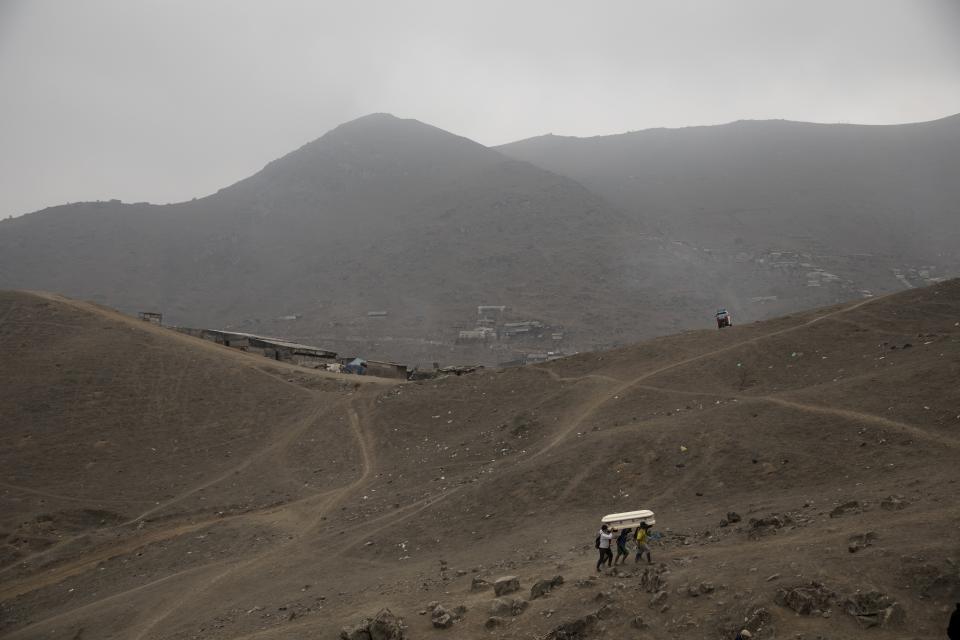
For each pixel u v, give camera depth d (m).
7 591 47.72
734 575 23.31
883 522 25.27
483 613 25.77
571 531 37.78
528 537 38.50
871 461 35.91
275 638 28.84
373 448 64.81
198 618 36.41
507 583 27.45
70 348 84.44
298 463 64.75
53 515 57.59
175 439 71.25
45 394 75.44
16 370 79.19
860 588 20.67
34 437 69.31
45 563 50.88
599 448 47.19
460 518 44.09
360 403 75.12
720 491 38.44
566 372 69.50
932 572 20.58
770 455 39.97
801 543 25.00
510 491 45.31
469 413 66.62
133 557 49.78
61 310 93.94
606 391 61.12
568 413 58.78
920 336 52.97
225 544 49.16
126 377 80.19
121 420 73.19
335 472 61.47
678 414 50.50
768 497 35.69
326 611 31.81
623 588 24.70
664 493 40.16
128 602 41.50
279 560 43.94
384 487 55.09
